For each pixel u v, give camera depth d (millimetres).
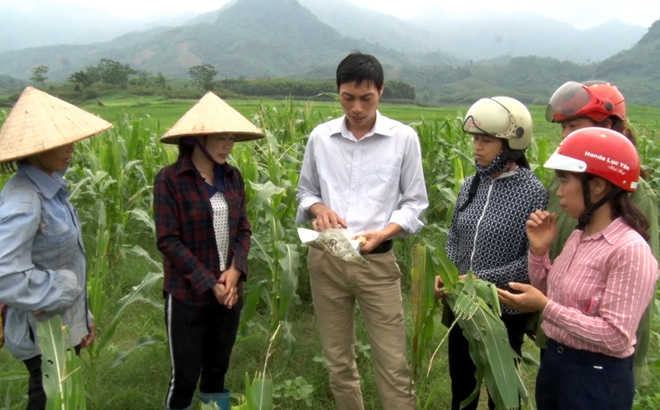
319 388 3494
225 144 2545
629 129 2332
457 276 2420
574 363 2014
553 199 2475
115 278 5016
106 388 3348
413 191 2639
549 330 2115
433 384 3396
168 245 2475
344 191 2621
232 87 64812
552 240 2219
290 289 3262
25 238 2152
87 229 5621
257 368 3650
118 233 5297
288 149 5648
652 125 29844
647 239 1925
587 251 1960
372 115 2521
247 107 24906
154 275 3275
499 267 2514
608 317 1838
